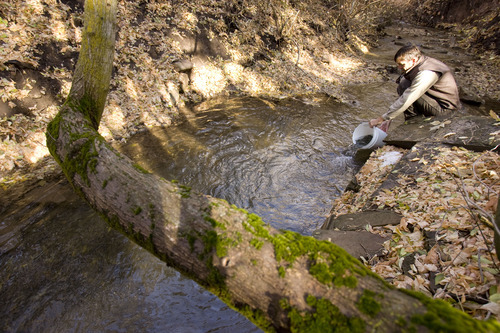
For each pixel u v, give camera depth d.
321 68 9.31
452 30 15.96
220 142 5.43
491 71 9.71
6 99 4.79
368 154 5.11
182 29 7.53
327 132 5.94
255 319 1.40
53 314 2.69
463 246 2.33
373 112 6.85
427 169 3.46
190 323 2.66
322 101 7.41
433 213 2.76
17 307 2.73
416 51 4.27
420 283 2.16
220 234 1.51
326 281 1.27
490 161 3.20
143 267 3.16
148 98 6.15
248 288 1.38
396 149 4.39
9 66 5.04
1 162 4.39
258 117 6.40
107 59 2.80
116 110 5.64
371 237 2.72
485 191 2.78
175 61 6.92
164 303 2.83
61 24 5.92
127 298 2.86
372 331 1.13
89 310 2.74
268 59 8.62
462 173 3.17
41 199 3.95
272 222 3.80
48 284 2.94
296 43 9.63
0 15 5.39
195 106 6.71
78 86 2.78
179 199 1.73
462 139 3.80
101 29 2.69
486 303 1.85
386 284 1.26
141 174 1.97
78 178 2.16
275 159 5.05
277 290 1.32
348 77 9.12
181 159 4.91
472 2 15.55
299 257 1.36
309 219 3.84
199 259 1.52
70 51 5.84
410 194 3.14
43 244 3.34
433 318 1.07
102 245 3.36
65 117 2.56
